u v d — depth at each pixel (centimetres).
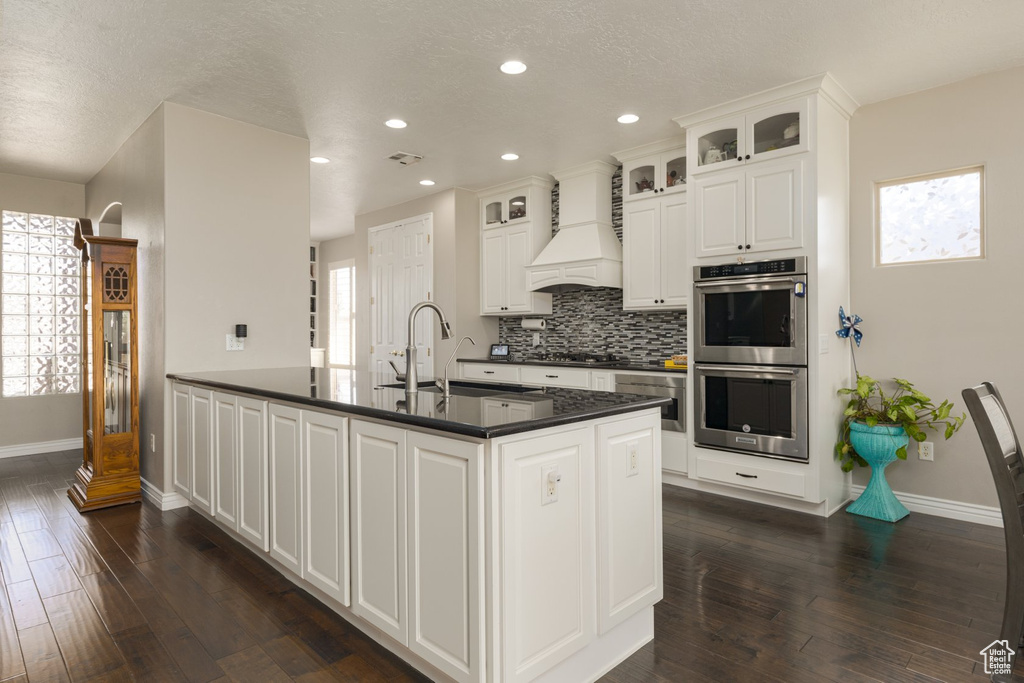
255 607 229
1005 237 315
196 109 363
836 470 354
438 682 178
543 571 167
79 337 543
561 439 173
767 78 325
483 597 154
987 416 168
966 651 195
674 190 425
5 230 505
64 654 196
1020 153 310
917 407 336
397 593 184
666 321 475
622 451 197
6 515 346
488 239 575
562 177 508
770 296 347
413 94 344
